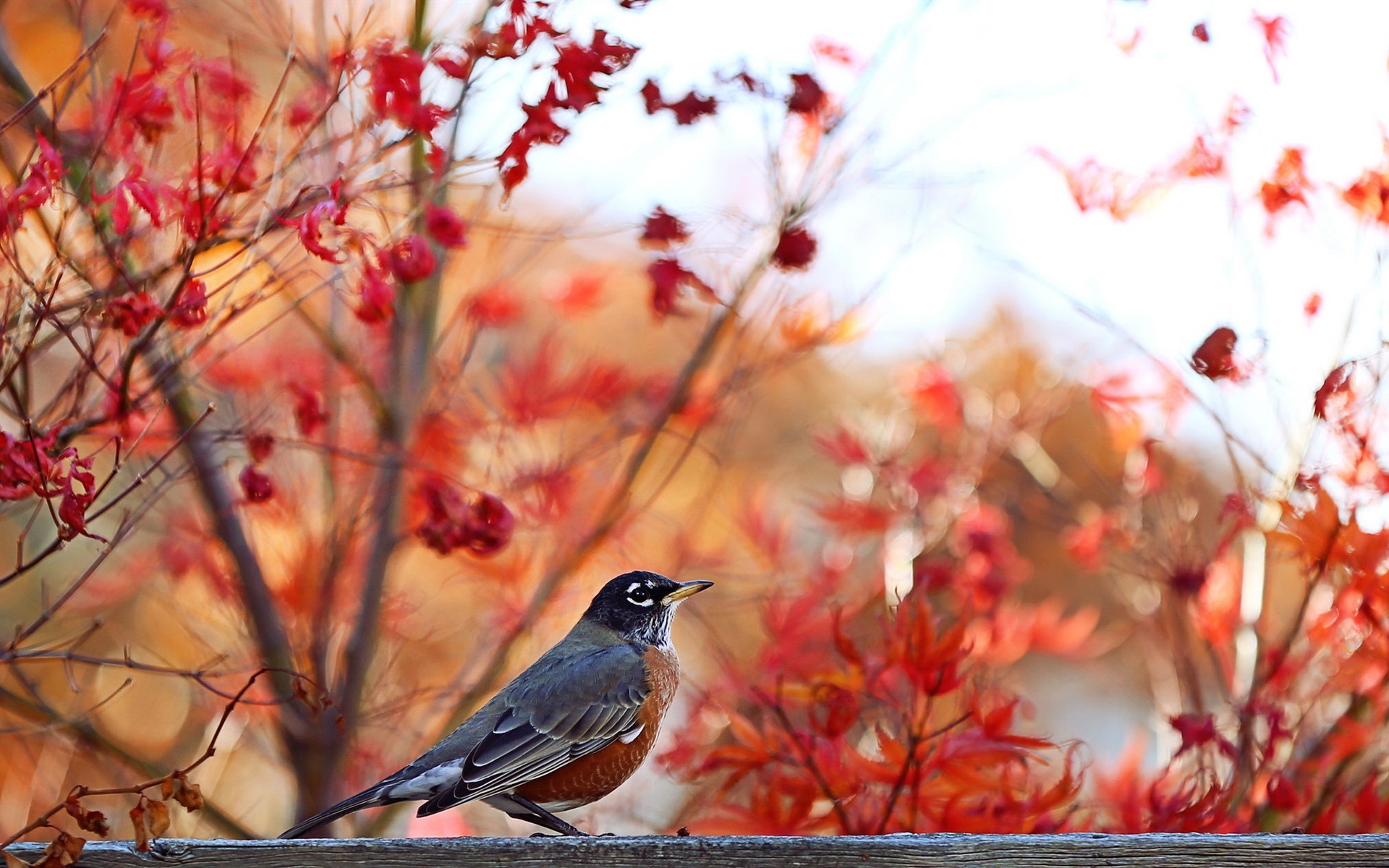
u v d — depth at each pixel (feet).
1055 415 45.42
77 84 29.53
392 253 30.30
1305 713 34.88
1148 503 41.32
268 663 40.16
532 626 44.01
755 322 41.04
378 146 30.83
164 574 45.65
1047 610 40.42
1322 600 36.09
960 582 40.63
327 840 24.13
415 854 24.03
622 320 52.54
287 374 42.06
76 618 46.39
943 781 30.89
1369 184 34.04
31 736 42.96
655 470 51.72
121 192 27.73
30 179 26.86
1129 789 33.55
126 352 29.19
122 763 39.09
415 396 40.91
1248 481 36.37
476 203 39.09
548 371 44.19
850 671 32.17
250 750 47.83
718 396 41.98
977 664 37.14
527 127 30.73
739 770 32.42
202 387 39.91
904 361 50.80
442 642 48.62
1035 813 30.76
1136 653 57.67
